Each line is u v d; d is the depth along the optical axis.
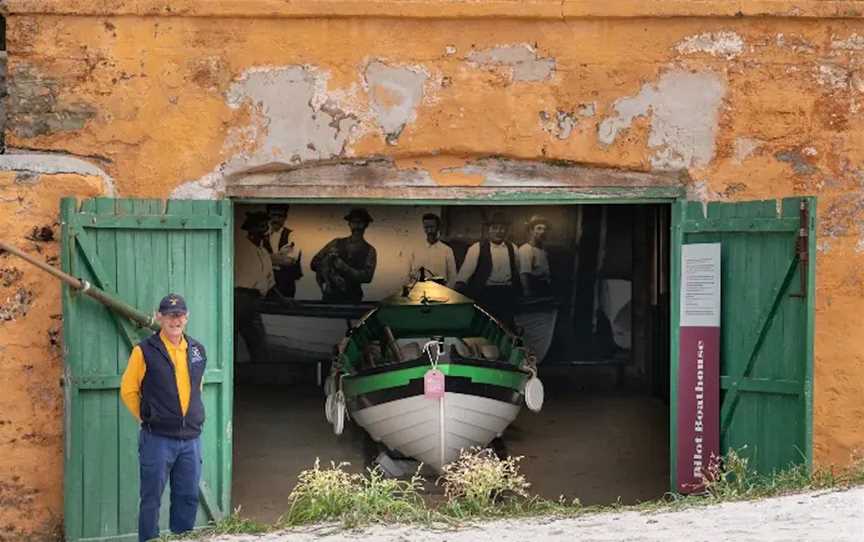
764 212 10.05
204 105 10.68
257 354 17.48
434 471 12.95
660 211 16.48
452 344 13.88
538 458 13.65
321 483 9.02
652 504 9.02
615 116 10.90
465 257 17.58
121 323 9.99
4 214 10.20
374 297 17.55
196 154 10.67
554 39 10.86
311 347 17.53
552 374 17.50
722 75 10.86
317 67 10.76
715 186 10.88
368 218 17.55
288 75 10.74
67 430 9.90
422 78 10.83
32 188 10.23
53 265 10.27
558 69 10.86
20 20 10.55
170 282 10.23
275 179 10.86
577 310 17.56
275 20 10.71
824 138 10.86
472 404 12.30
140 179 10.62
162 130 10.64
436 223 17.56
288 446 14.02
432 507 10.69
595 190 11.00
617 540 7.16
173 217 10.23
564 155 10.89
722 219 10.46
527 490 12.45
